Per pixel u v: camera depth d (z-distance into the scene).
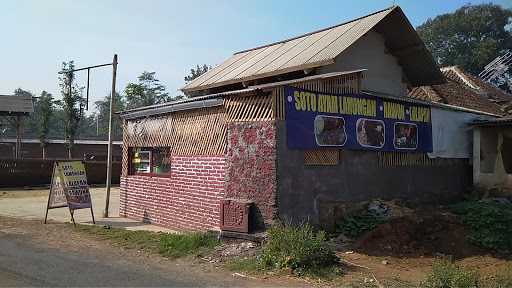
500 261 9.91
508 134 16.75
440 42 59.69
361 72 12.30
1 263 8.62
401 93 17.36
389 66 16.97
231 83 16.27
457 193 16.06
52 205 13.53
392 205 12.59
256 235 9.88
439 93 22.47
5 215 15.16
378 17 15.57
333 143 11.33
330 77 11.36
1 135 49.03
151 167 14.09
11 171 27.45
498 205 13.42
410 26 15.78
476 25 57.06
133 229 12.65
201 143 11.99
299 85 10.72
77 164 13.66
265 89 10.20
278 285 7.55
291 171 10.38
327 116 11.23
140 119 14.52
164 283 7.51
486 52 54.19
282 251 8.67
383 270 8.71
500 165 16.70
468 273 7.68
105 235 11.59
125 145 15.16
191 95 18.98
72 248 10.17
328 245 9.36
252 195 10.39
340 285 7.60
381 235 10.84
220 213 10.62
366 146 12.30
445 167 15.62
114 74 15.68
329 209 11.30
